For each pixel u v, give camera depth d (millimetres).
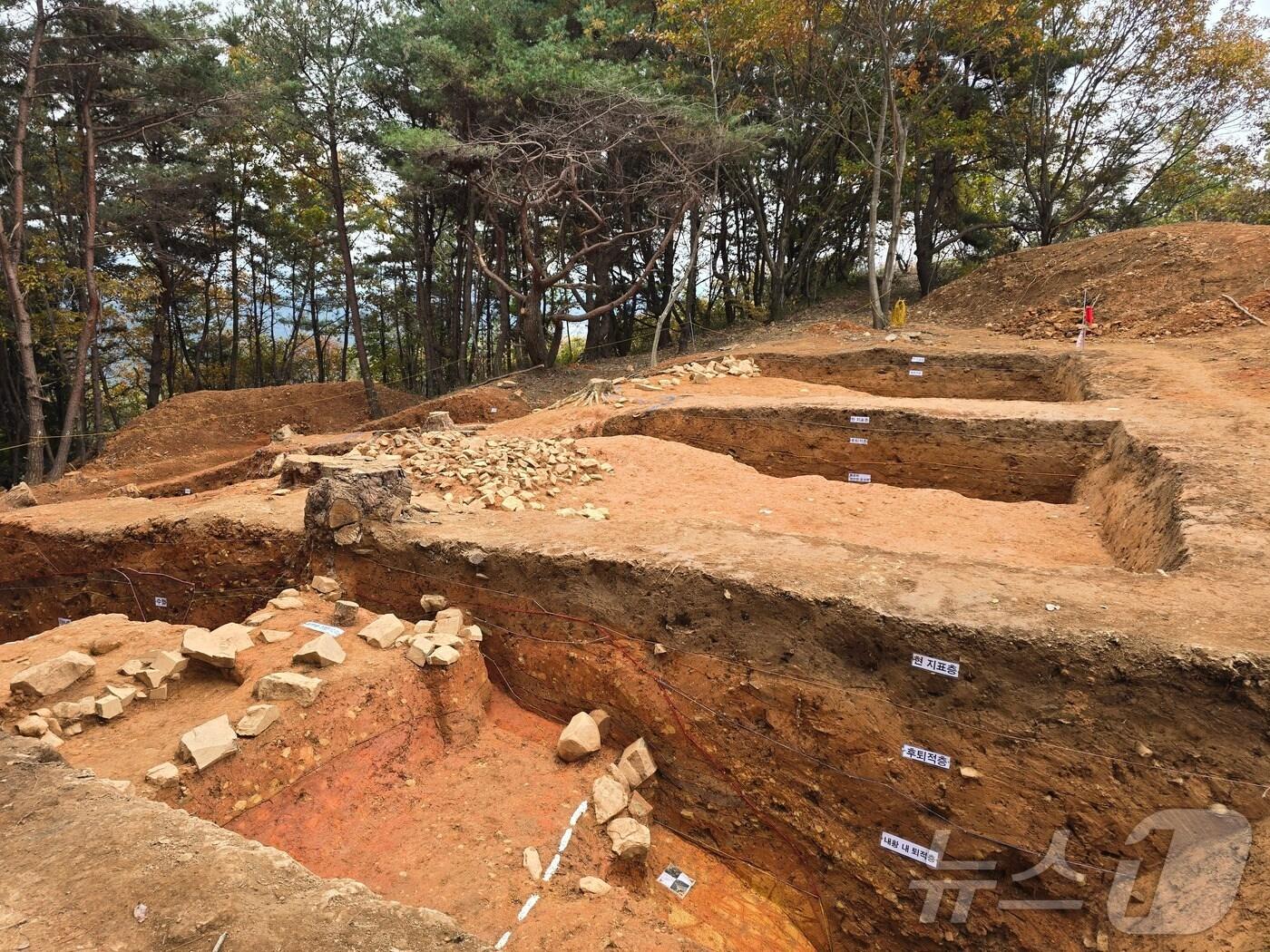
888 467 8836
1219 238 14375
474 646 4438
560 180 14945
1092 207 19984
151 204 17594
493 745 4094
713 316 28188
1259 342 10664
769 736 3814
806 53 17984
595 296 21969
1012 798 3219
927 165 22594
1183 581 3740
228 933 1829
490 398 15562
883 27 15617
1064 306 15250
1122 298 14297
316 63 16875
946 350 12758
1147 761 2990
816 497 6926
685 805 4062
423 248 22172
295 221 24531
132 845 2146
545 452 7871
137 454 16875
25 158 16922
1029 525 6207
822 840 3670
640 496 6832
